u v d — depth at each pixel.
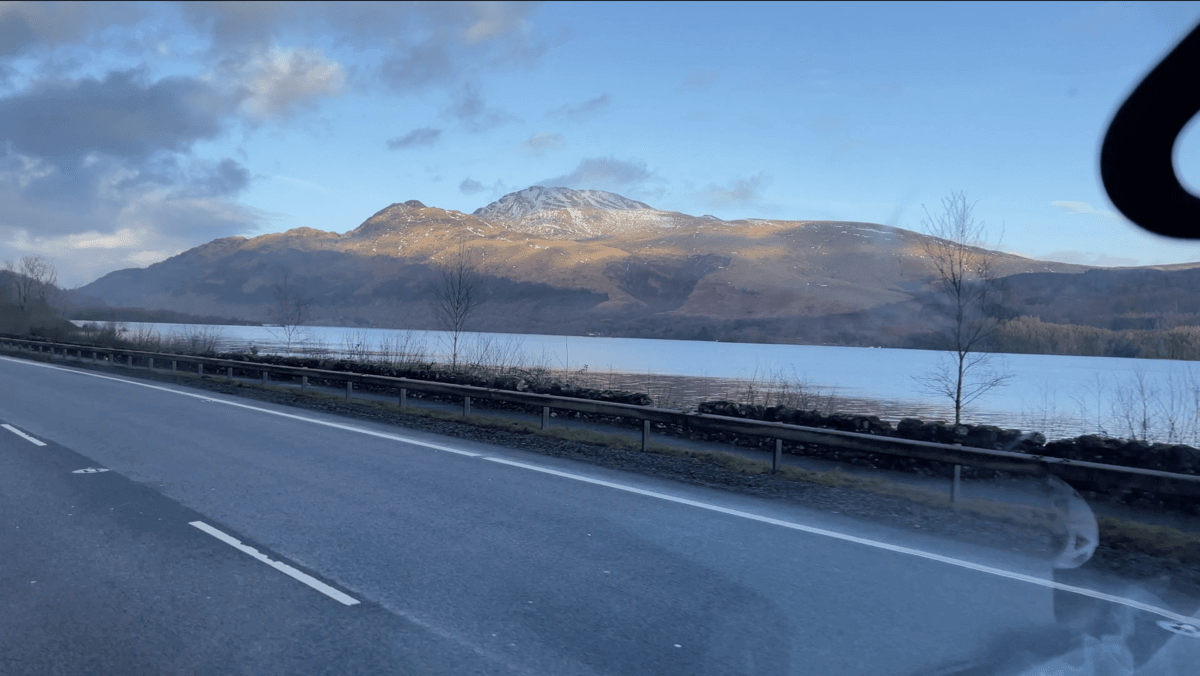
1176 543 6.88
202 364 27.78
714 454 11.87
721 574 6.18
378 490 9.22
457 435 14.21
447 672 4.35
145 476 9.88
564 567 6.33
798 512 8.38
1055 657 4.44
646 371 63.62
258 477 9.91
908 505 8.77
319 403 19.48
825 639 4.84
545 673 4.34
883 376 68.12
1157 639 4.53
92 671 4.32
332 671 4.34
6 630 4.89
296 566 6.28
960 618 5.18
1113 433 14.93
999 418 29.45
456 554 6.67
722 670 4.39
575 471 10.66
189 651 4.60
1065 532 5.31
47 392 21.33
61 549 6.64
